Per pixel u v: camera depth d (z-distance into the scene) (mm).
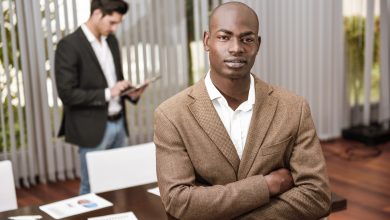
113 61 3289
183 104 1486
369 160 5090
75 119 3182
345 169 4805
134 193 2049
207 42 1457
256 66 5309
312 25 5559
